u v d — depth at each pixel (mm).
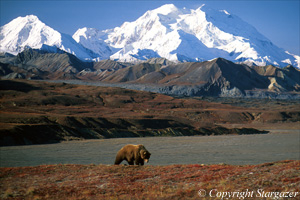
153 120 141375
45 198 15359
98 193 15891
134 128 131250
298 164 17359
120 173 19469
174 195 14242
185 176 17766
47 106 173625
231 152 70625
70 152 70500
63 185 17875
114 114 159875
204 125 147750
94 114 159125
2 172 22203
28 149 76312
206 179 16750
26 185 18359
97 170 20906
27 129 95312
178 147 81562
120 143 91500
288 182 14195
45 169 22672
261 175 16062
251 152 70688
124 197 14609
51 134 99812
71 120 121500
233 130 139625
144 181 17656
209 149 76625
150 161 56188
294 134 127000
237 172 17438
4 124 96812
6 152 70375
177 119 152750
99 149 76312
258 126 175125
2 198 15742
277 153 69125
